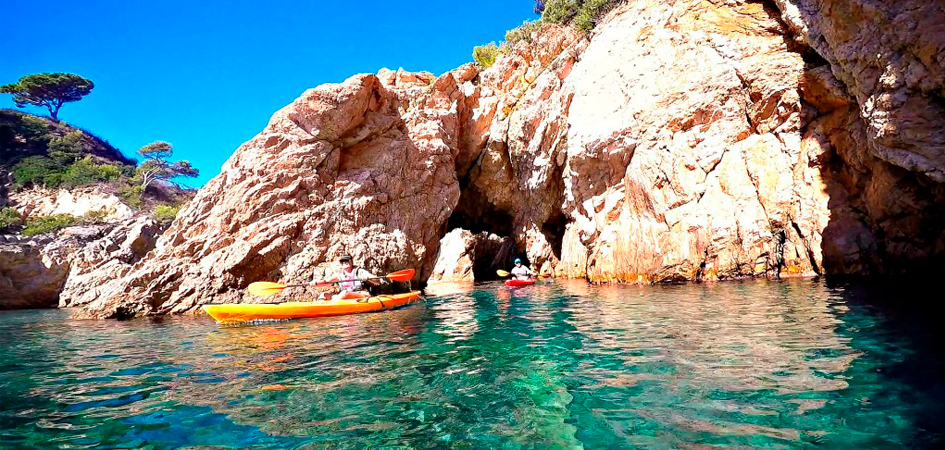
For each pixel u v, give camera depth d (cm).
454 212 2366
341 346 534
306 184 1220
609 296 923
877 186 886
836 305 592
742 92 1156
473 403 317
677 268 1145
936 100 639
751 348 409
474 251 2142
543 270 1962
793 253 1027
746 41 1184
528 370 390
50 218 2730
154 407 339
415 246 1388
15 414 334
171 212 3070
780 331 467
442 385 361
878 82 722
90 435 289
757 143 1120
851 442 226
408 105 1836
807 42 997
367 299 902
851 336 424
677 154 1203
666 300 782
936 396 274
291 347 544
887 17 681
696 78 1224
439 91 1867
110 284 1083
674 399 299
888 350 371
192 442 272
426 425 283
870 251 910
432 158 1489
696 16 1304
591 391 325
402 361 445
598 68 1494
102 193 3191
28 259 1992
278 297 1045
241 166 1205
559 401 311
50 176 3180
